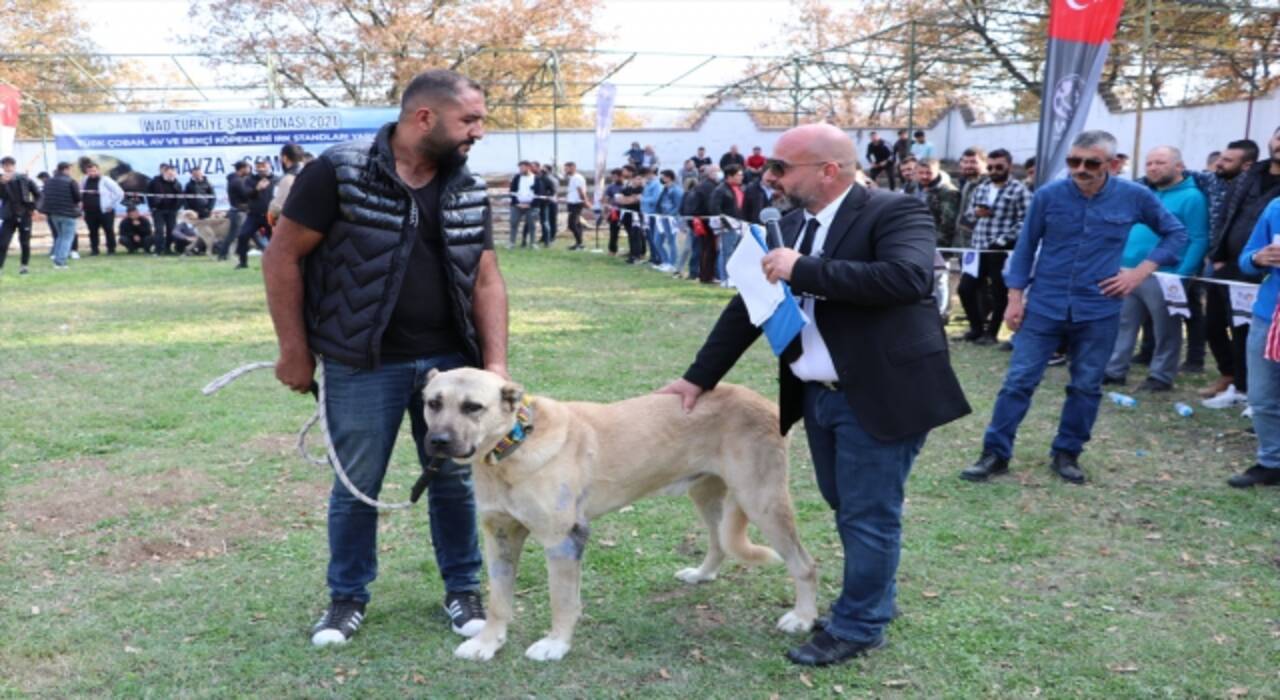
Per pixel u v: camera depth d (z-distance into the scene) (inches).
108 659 127.7
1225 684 120.7
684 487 139.2
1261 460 198.2
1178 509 185.3
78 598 147.2
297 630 136.9
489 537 129.2
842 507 126.0
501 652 130.9
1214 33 761.0
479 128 124.9
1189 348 309.3
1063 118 330.3
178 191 725.3
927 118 1198.9
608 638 135.1
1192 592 148.0
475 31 1135.6
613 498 132.1
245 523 179.9
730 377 309.1
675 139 1018.7
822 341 122.6
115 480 204.1
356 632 136.3
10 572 156.9
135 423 250.5
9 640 132.4
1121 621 138.4
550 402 127.8
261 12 1138.0
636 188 687.1
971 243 382.9
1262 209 255.3
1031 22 853.2
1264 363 193.5
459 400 117.0
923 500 192.9
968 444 231.8
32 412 261.9
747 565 151.4
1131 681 121.6
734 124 1026.7
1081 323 198.5
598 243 778.8
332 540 136.2
